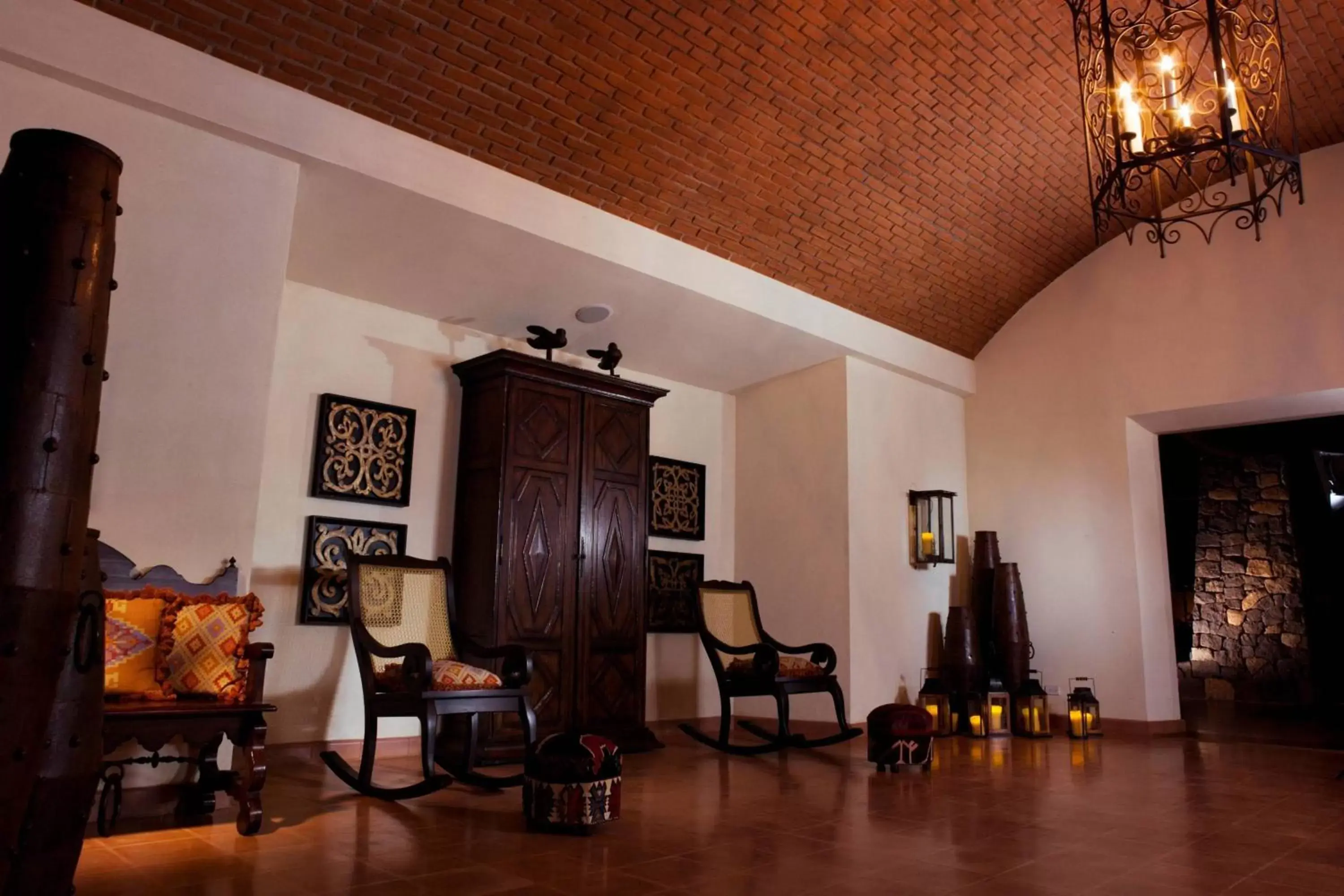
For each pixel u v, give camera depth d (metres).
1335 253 5.89
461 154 4.31
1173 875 2.56
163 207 3.46
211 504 3.44
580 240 4.75
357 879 2.39
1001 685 6.23
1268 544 9.48
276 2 3.44
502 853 2.73
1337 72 5.21
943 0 4.45
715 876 2.50
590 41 4.04
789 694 5.61
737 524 6.93
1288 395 5.96
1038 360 7.20
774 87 4.61
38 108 3.21
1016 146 5.62
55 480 1.36
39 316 1.38
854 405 6.45
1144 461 6.79
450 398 5.33
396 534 4.95
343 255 4.61
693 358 6.32
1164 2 2.95
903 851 2.81
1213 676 9.60
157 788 3.14
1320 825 3.29
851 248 5.90
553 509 5.07
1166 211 6.66
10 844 1.26
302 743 4.50
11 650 1.28
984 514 7.31
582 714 4.99
